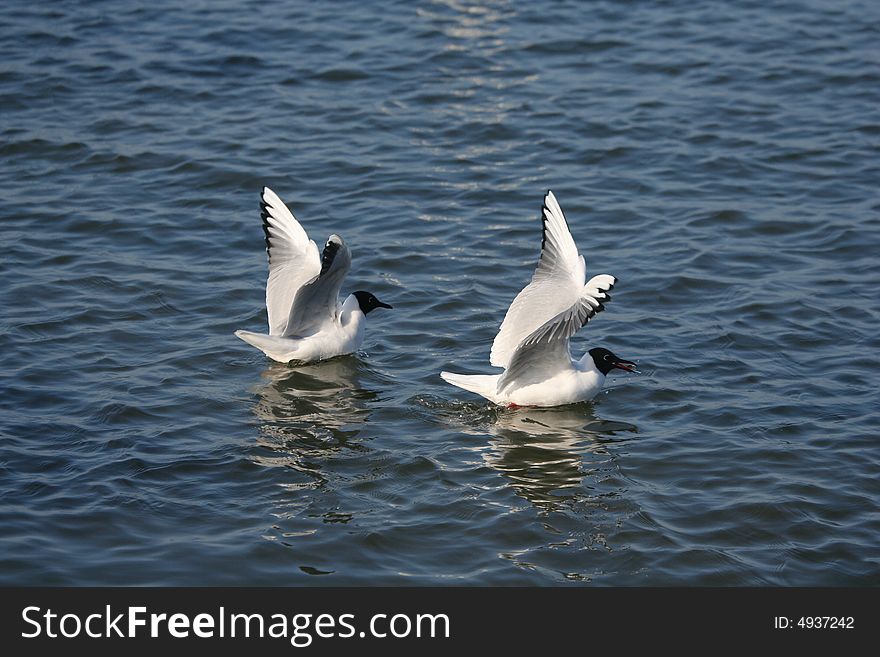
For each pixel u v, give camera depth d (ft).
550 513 38.29
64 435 42.19
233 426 43.45
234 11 87.86
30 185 64.69
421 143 70.08
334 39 83.46
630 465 41.24
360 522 37.60
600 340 50.31
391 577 35.14
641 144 69.87
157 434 42.57
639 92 76.33
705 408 44.98
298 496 38.99
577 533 37.27
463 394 46.52
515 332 44.09
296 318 48.62
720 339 50.24
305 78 77.97
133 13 87.10
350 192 64.44
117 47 81.51
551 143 70.03
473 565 35.76
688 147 69.62
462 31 84.79
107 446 41.55
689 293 54.49
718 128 71.87
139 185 65.00
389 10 88.38
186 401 45.11
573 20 86.63
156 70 78.54
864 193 64.28
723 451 41.93
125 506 38.01
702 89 76.69
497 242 59.41
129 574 34.83
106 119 72.13
